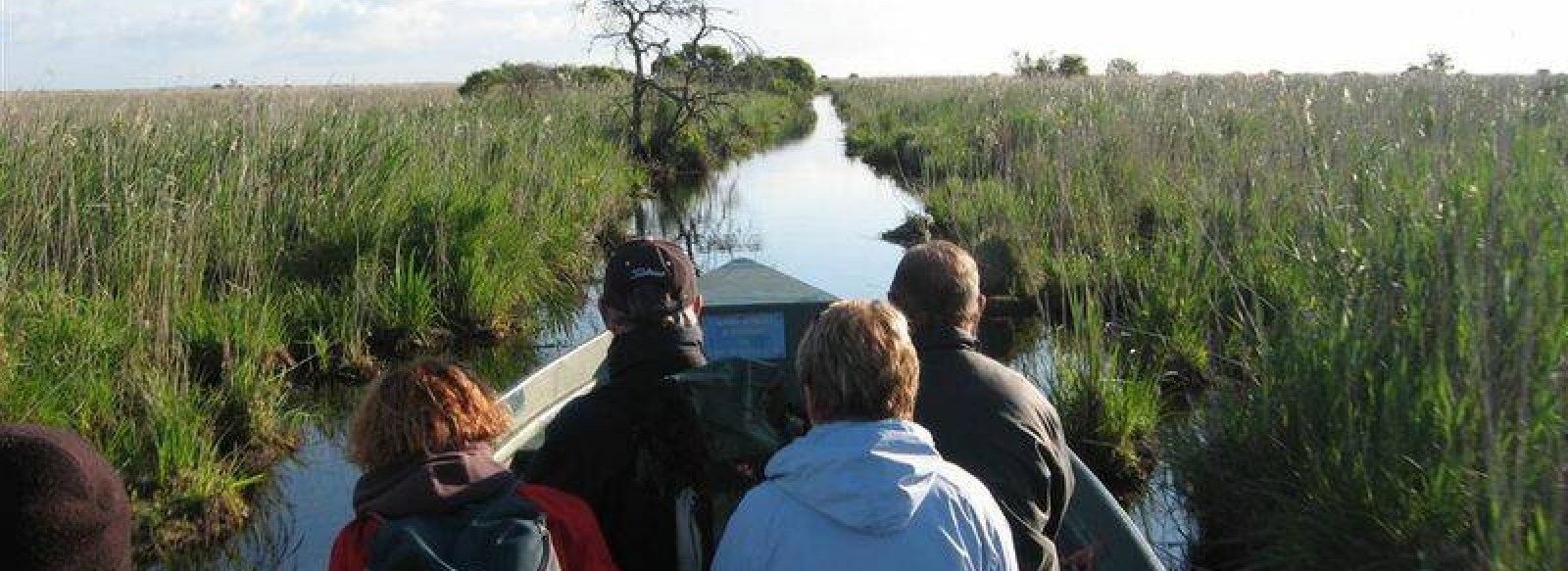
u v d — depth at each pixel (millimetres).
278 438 6816
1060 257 7582
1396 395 4531
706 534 2920
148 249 8070
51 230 8438
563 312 10555
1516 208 5215
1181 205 10469
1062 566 3809
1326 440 4914
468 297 9414
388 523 2287
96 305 7266
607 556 2611
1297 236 7273
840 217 16703
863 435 2359
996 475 3105
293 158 10883
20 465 1670
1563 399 4246
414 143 12812
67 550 1679
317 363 8273
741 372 2963
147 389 6367
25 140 9805
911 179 19969
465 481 2365
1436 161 5699
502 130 16484
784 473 2375
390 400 2408
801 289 5133
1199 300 7902
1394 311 5090
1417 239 5273
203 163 9969
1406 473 4430
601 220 14766
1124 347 7855
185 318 7660
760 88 44312
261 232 9422
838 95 62219
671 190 20641
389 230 10141
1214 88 18125
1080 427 6348
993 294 9797
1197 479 5434
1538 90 12602
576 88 27812
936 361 3252
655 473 2926
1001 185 12531
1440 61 14633
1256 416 5266
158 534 5496
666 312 3010
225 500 5801
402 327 8922
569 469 2877
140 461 5863
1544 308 4395
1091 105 16812
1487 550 3666
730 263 5633
